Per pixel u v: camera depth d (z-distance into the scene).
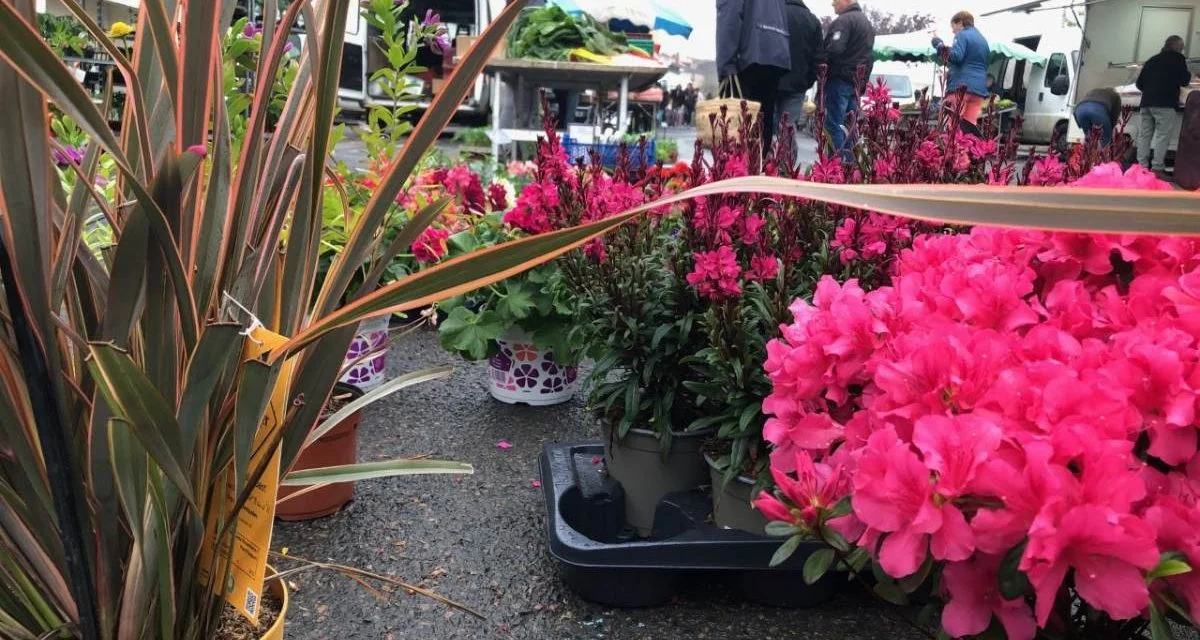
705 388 2.02
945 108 2.67
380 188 1.03
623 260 2.21
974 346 1.09
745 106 2.36
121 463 0.87
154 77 1.04
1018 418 0.99
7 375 0.96
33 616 1.09
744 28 5.88
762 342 1.94
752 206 2.32
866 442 1.17
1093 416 0.95
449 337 3.09
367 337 3.17
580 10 7.54
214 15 0.89
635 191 2.27
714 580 2.09
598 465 2.44
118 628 1.04
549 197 2.45
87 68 3.65
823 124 2.47
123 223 1.00
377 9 3.12
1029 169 2.69
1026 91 15.02
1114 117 7.57
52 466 0.92
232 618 1.27
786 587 1.96
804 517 1.08
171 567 0.97
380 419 3.06
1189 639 1.70
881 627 1.92
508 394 3.24
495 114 7.04
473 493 2.50
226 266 1.00
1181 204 0.58
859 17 6.34
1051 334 1.11
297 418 1.10
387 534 2.24
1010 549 0.92
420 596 1.97
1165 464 1.08
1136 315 1.18
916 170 2.39
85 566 0.98
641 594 1.95
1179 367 0.97
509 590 2.02
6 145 0.81
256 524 1.07
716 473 2.04
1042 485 0.88
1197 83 10.20
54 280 0.94
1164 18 11.14
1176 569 0.86
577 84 7.63
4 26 0.67
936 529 0.91
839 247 2.12
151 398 0.83
